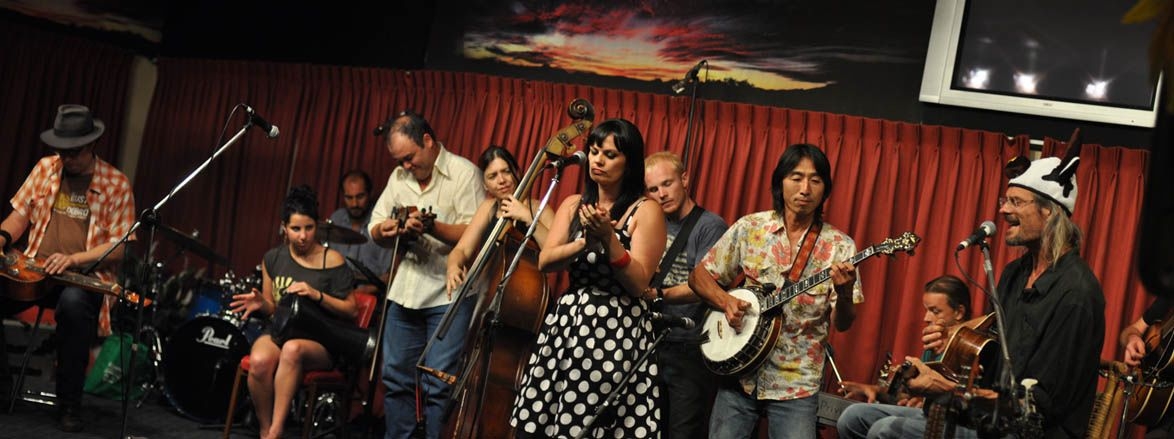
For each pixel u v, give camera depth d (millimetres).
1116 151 5250
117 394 6121
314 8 7492
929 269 5488
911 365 3057
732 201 5918
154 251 7375
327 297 5133
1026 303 3037
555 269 3221
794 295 3619
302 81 7305
